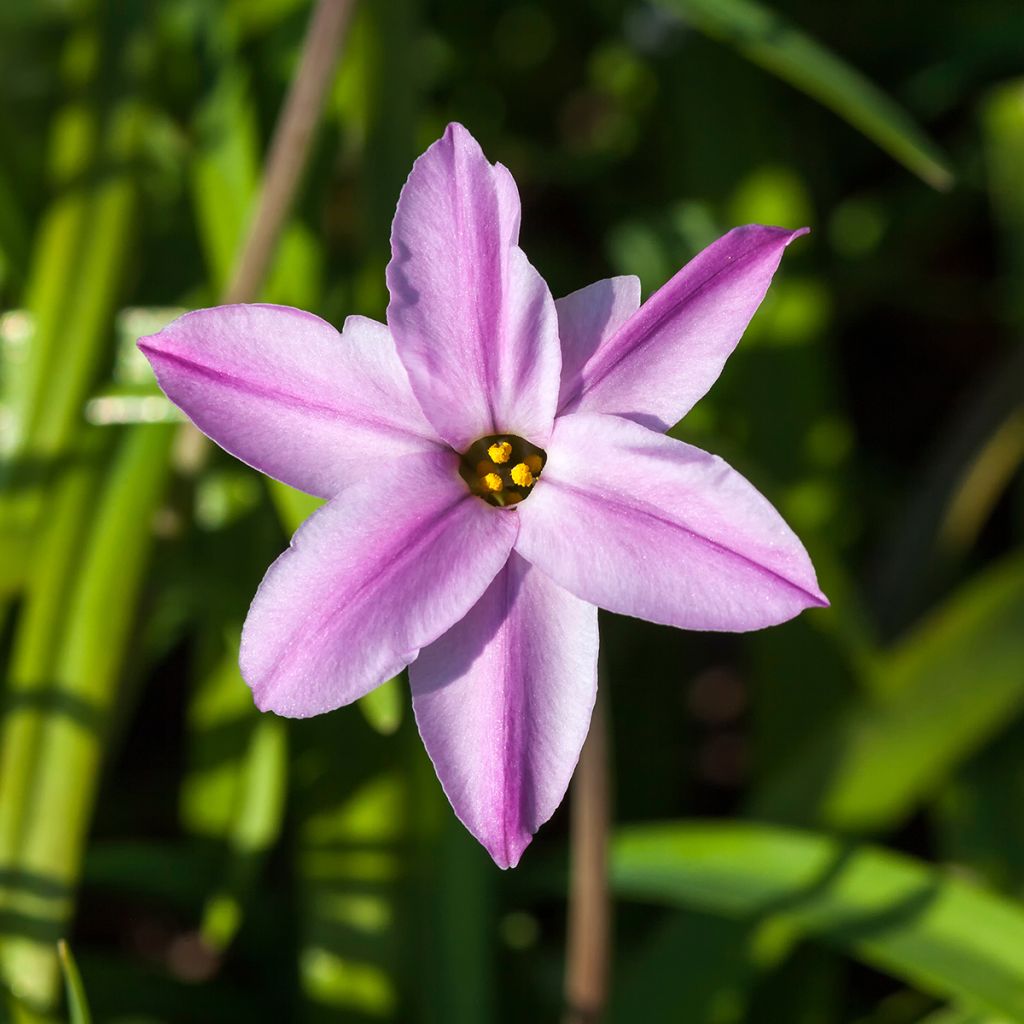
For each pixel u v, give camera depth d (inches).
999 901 8.2
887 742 8.8
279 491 8.1
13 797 8.2
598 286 7.1
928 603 9.6
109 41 9.1
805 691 9.2
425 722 6.9
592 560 6.9
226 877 8.8
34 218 9.3
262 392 7.0
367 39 8.9
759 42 8.7
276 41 9.2
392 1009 8.5
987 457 9.6
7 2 9.8
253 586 8.9
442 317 6.9
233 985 9.1
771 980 8.8
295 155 8.1
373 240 8.9
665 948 8.7
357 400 7.0
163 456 8.6
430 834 8.6
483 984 8.5
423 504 7.0
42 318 8.7
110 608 8.4
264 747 8.8
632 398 7.1
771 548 6.8
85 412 8.7
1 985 7.7
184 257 9.4
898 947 8.2
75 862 8.2
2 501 8.6
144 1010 8.9
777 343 9.8
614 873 8.5
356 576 6.9
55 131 9.5
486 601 7.0
